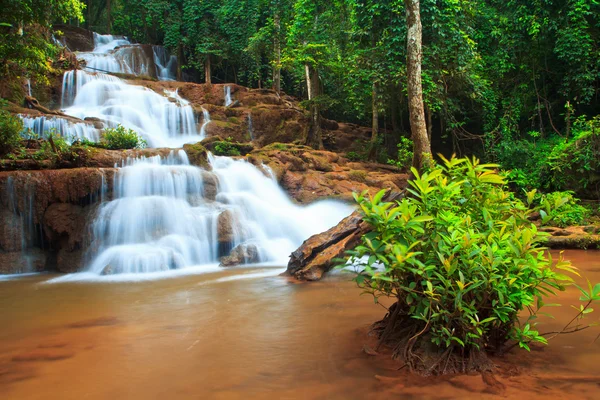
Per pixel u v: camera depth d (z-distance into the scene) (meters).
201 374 3.01
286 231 11.67
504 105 18.75
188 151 13.15
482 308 3.04
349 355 3.27
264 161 14.70
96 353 3.55
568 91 17.38
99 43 29.19
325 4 20.84
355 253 3.21
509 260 2.90
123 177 10.57
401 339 3.29
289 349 3.47
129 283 7.38
